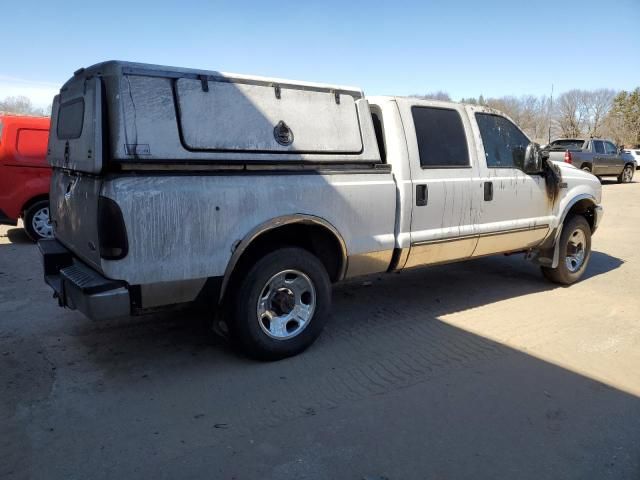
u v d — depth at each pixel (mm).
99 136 3369
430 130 5055
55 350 4324
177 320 5055
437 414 3471
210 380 3859
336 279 4602
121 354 4273
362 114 4504
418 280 6844
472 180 5320
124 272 3445
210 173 3691
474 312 5578
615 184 23406
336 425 3307
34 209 8406
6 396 3559
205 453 2986
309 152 4164
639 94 64062
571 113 76750
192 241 3645
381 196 4602
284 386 3797
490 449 3102
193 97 3633
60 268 4297
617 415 3529
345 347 4531
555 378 4055
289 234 4406
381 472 2861
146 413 3391
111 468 2836
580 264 6848
